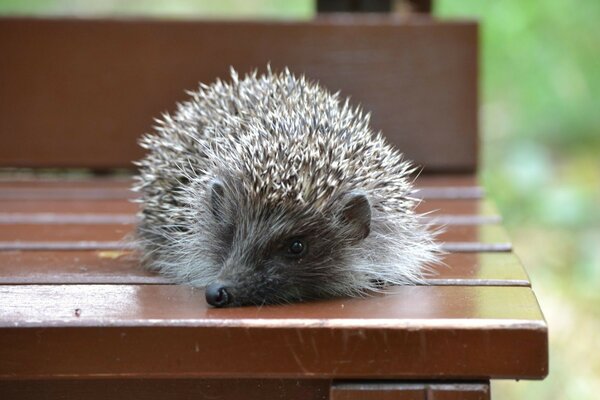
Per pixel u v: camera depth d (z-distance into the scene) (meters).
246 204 3.68
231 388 3.12
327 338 2.93
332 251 3.65
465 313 3.01
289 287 3.51
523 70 11.18
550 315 7.55
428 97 5.86
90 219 4.88
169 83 5.85
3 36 5.79
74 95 5.85
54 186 5.82
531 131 11.29
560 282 8.16
